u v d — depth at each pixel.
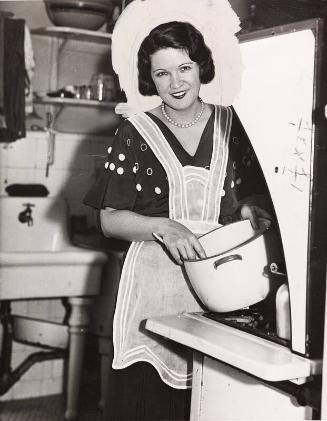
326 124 1.13
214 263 1.34
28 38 2.55
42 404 2.99
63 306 3.07
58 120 2.94
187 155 1.56
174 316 1.43
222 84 1.49
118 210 1.56
